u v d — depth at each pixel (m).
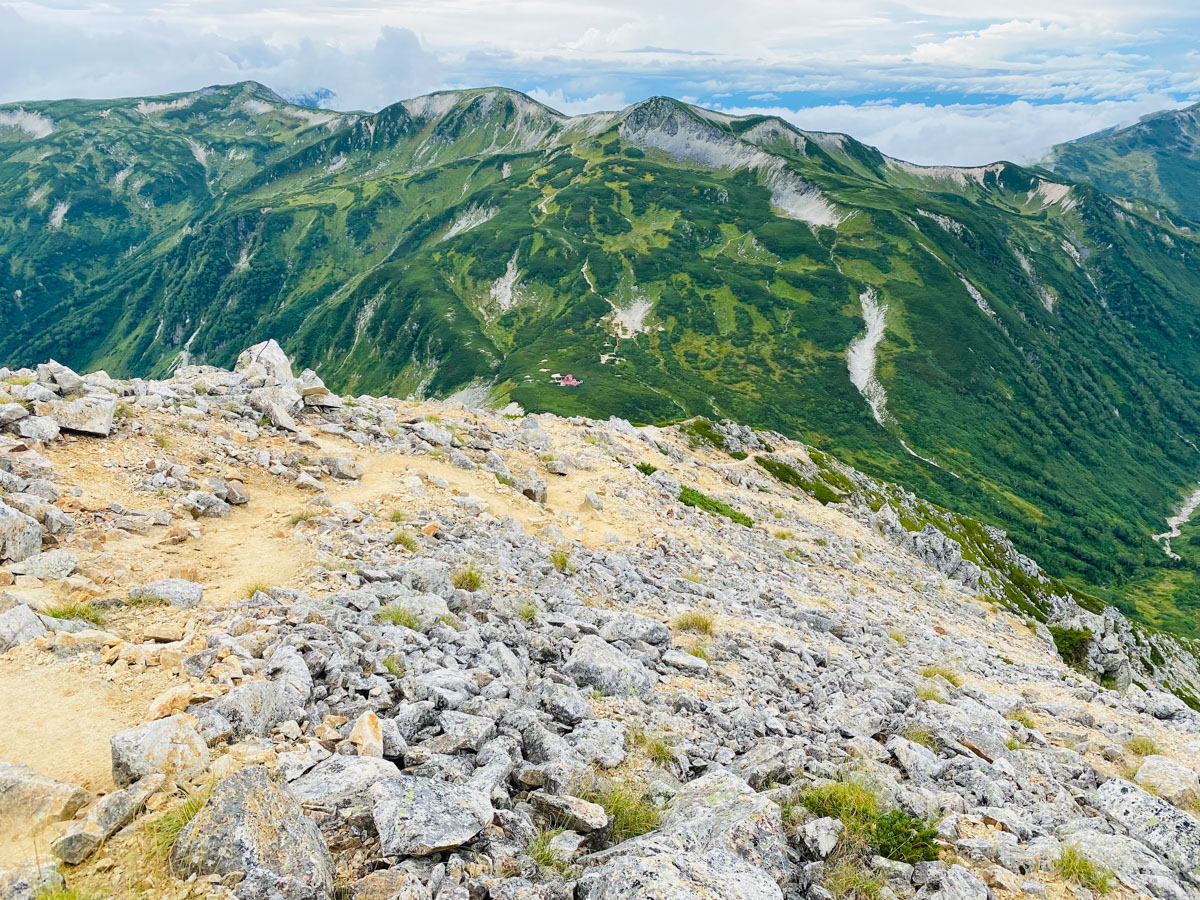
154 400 22.44
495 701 10.28
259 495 19.42
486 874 6.86
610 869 6.79
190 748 7.56
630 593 20.42
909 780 11.55
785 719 13.56
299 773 7.71
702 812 8.48
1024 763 13.52
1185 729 20.19
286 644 10.52
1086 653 61.19
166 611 11.60
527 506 25.72
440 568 15.23
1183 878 10.24
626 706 11.95
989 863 8.91
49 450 17.36
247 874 6.06
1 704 8.42
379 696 9.73
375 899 6.18
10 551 12.16
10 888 5.74
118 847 6.43
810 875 8.02
